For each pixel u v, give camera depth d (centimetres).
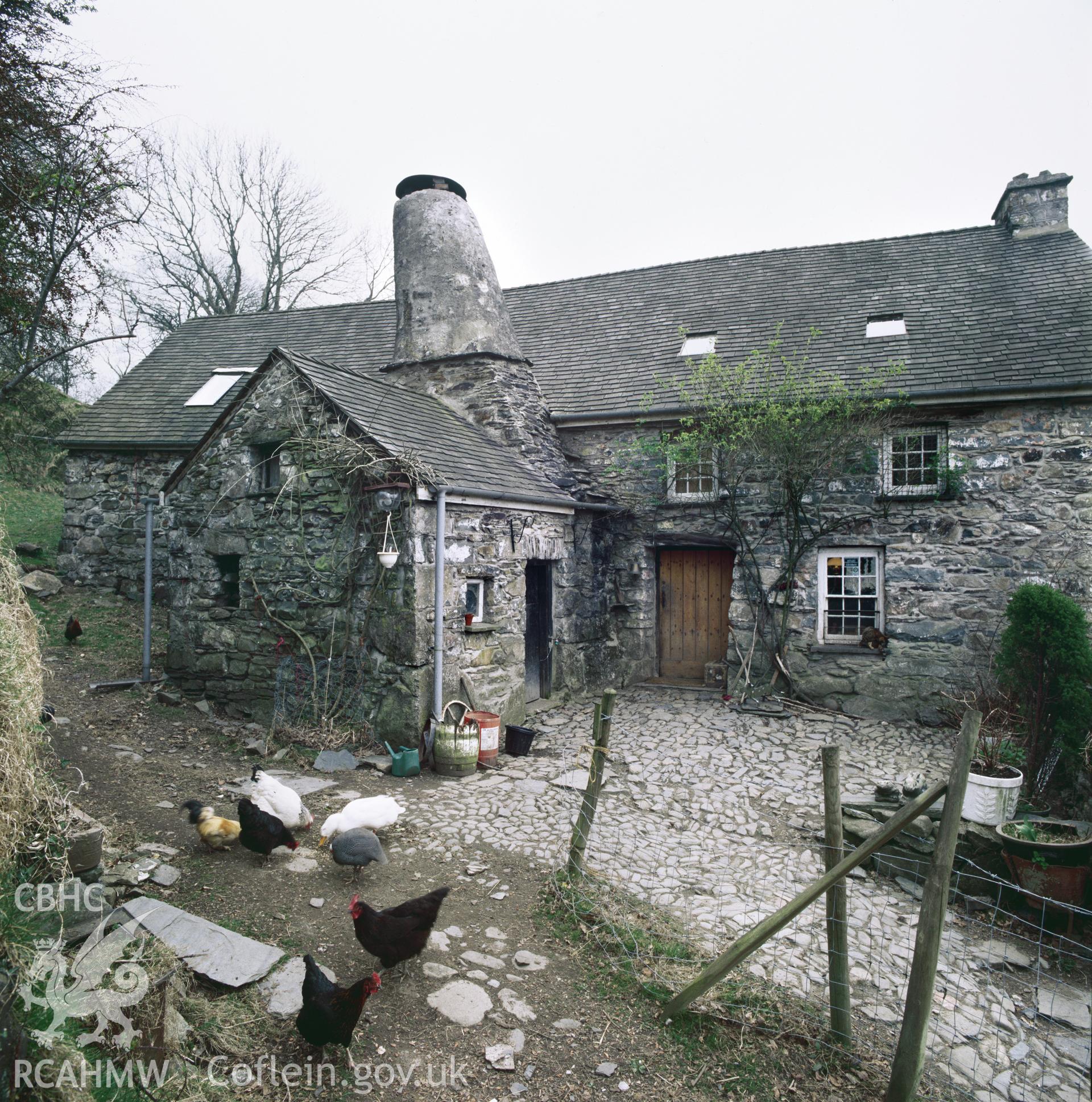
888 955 460
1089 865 506
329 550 807
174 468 1263
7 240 732
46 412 1584
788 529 1026
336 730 770
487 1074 325
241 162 2328
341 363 1401
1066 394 896
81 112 704
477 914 454
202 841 506
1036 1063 382
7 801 307
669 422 1105
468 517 812
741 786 718
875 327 1112
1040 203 1195
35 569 1284
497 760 773
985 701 874
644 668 1156
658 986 390
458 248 1174
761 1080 337
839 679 996
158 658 1034
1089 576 904
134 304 2067
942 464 963
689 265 1419
